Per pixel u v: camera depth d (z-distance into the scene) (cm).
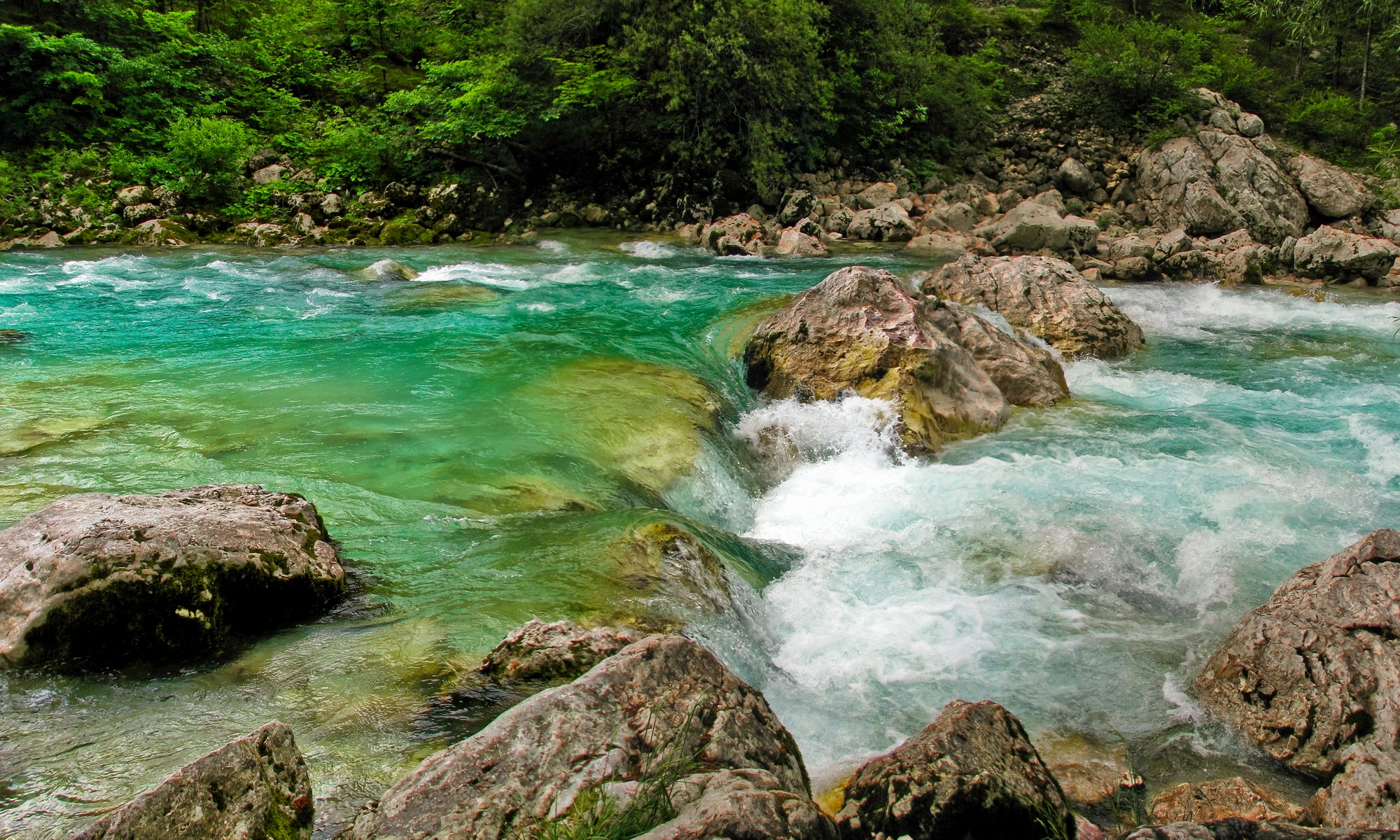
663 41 1959
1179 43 2356
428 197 1886
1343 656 407
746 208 1994
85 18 2012
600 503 612
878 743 405
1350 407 912
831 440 781
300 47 2328
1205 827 281
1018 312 1090
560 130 2027
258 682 374
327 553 458
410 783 265
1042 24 2866
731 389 893
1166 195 1958
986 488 704
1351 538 614
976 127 2303
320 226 1783
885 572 580
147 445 641
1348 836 272
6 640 365
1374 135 2222
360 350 930
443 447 670
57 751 321
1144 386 984
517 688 372
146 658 381
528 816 257
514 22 2020
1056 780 340
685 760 283
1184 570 577
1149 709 439
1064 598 548
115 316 1062
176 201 1744
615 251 1694
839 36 2219
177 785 251
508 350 943
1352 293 1473
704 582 499
